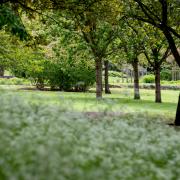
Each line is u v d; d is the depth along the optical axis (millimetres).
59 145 7340
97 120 11539
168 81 83188
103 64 62469
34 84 63375
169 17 25375
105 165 6965
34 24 38719
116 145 8898
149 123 12945
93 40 38688
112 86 71000
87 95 46500
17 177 5551
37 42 28578
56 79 57844
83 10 24859
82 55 40906
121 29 36562
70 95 45031
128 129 10234
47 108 9945
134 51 40344
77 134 8828
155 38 31516
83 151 7371
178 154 9055
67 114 10367
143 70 93500
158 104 37625
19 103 9586
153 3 24734
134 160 8023
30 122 8391
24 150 6672
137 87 45250
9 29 20625
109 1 24875
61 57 44188
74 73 56906
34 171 5852
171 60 75188
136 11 24906
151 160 8766
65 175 6051
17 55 34812
